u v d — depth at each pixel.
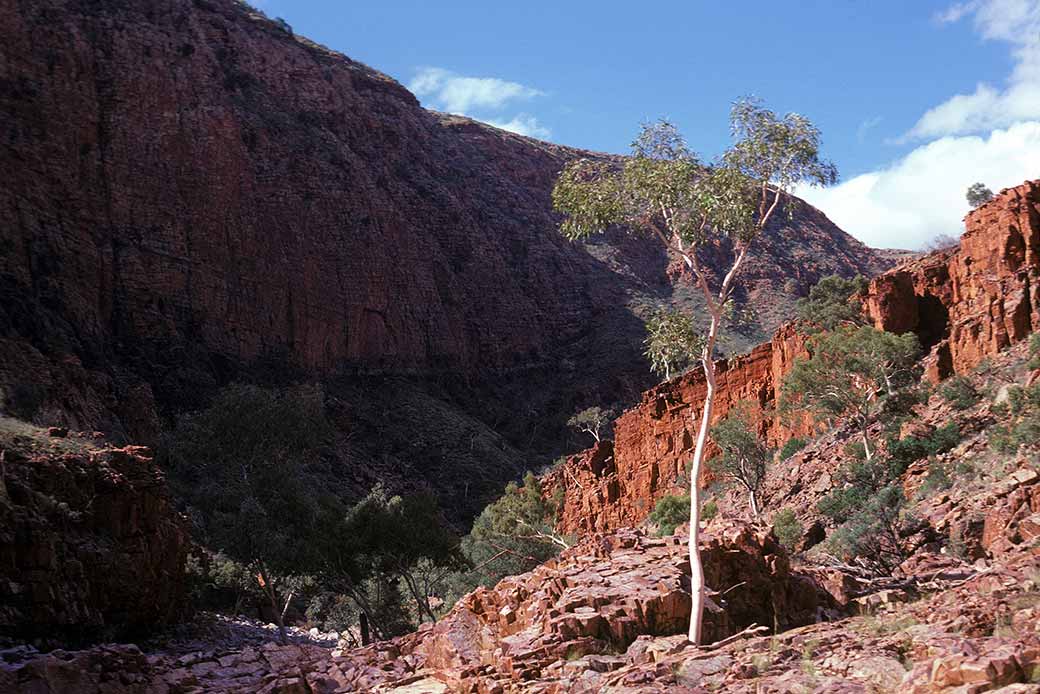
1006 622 14.60
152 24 180.50
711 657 16.66
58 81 154.88
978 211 64.44
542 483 101.69
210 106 177.50
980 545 31.19
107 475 36.84
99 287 150.38
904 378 61.00
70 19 164.12
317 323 187.62
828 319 72.38
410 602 58.03
